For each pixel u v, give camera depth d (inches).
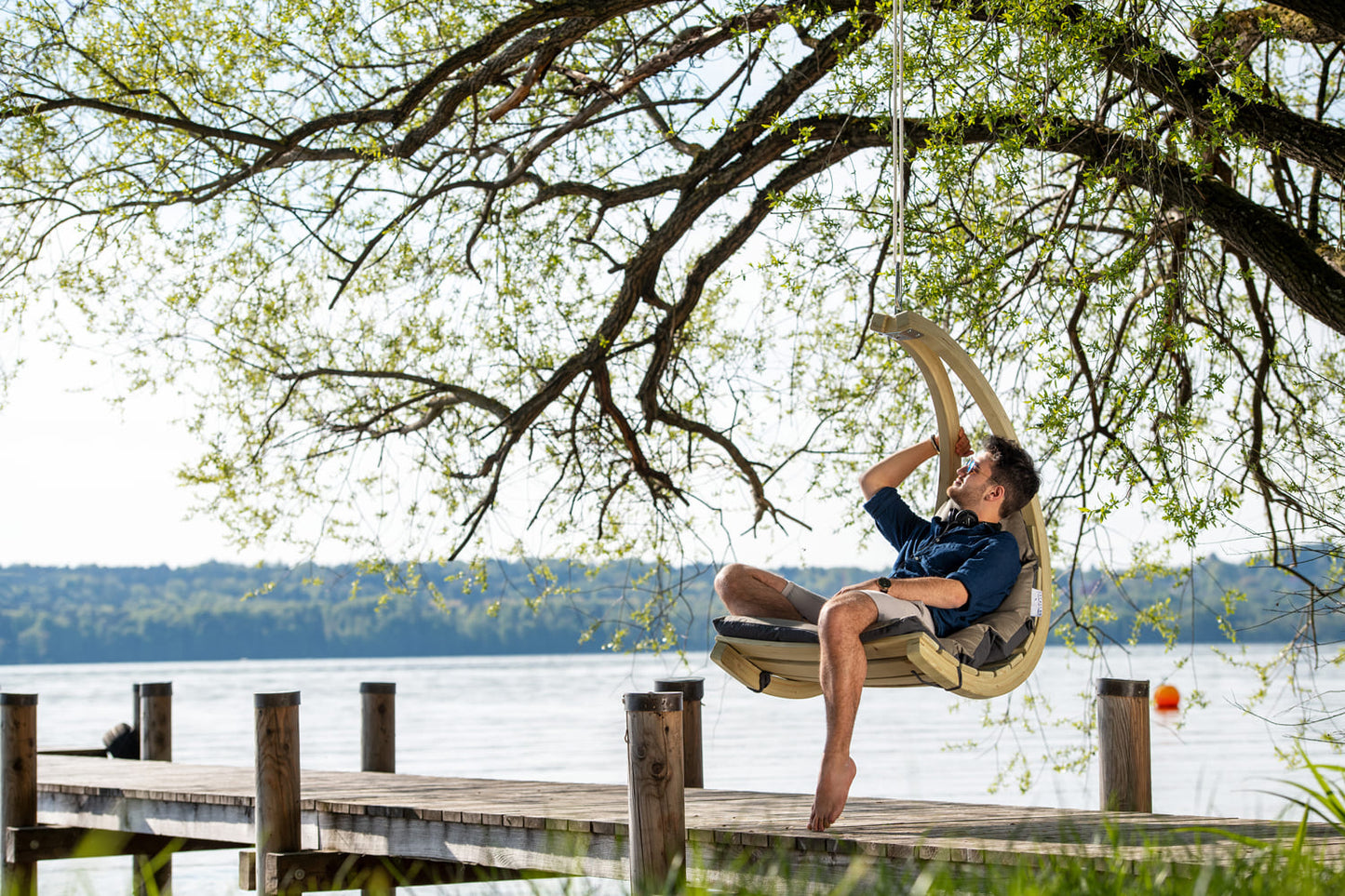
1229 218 300.5
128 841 280.4
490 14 369.1
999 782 398.0
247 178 349.1
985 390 206.7
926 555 199.9
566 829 196.9
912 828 184.4
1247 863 135.0
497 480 364.8
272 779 227.9
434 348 418.3
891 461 219.9
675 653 416.8
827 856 170.9
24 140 352.8
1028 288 310.5
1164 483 276.4
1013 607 195.6
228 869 473.1
